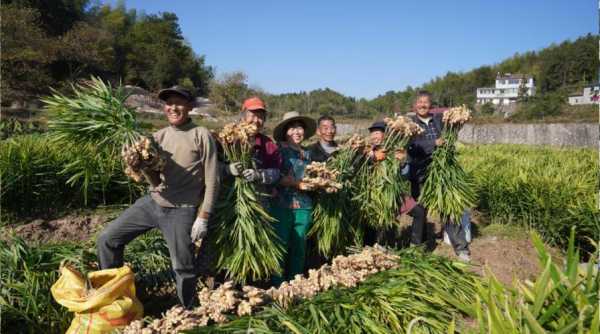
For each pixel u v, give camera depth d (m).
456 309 3.71
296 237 4.38
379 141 5.05
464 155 11.94
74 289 3.18
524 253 6.04
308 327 3.09
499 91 91.31
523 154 13.21
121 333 3.03
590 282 2.19
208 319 3.13
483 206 7.84
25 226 6.05
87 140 4.15
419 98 5.63
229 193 3.79
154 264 4.41
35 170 6.64
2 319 3.37
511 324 2.01
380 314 3.45
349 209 4.88
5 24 31.14
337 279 3.73
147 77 59.12
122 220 3.54
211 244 3.86
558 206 6.29
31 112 24.94
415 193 5.90
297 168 4.42
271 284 4.44
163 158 3.30
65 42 38.59
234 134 3.76
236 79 52.31
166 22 77.81
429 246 6.14
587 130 28.53
